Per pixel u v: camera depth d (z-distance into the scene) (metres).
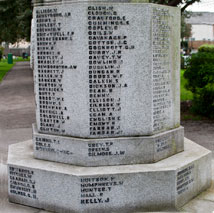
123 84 4.62
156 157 4.79
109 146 4.61
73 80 4.64
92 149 4.58
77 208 4.34
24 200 4.75
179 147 5.27
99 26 4.47
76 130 4.73
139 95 4.68
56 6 4.61
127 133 4.73
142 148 4.69
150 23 4.54
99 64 4.54
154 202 4.46
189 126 10.26
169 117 5.14
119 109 4.67
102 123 4.66
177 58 5.20
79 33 4.50
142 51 4.59
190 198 4.84
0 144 8.29
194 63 11.10
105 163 4.63
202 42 54.00
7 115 12.25
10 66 42.41
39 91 4.95
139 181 4.40
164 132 5.00
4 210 4.60
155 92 4.85
